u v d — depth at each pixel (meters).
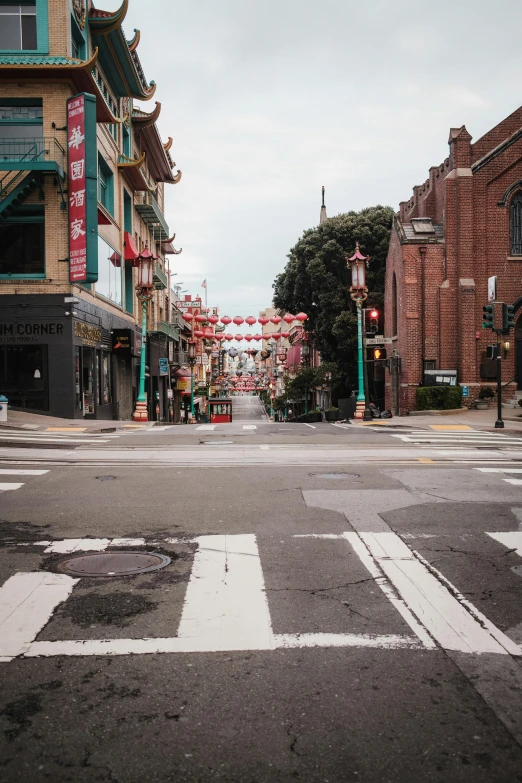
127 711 3.63
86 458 14.13
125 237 35.00
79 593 5.59
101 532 7.69
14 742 3.33
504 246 31.27
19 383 24.52
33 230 24.56
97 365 28.88
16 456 14.41
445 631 4.75
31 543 7.23
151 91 35.88
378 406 41.75
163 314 50.81
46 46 24.20
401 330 32.56
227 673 4.08
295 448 16.08
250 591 5.63
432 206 34.50
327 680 3.99
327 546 7.06
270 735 3.40
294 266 44.97
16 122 24.27
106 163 30.17
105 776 3.07
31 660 4.27
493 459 13.85
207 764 3.16
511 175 31.22
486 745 3.30
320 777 3.06
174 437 19.11
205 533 7.62
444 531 7.72
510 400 30.50
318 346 47.12
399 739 3.36
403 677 4.03
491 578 6.01
